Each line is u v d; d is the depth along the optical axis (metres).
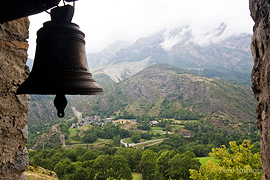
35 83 2.29
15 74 3.41
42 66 2.44
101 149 72.00
